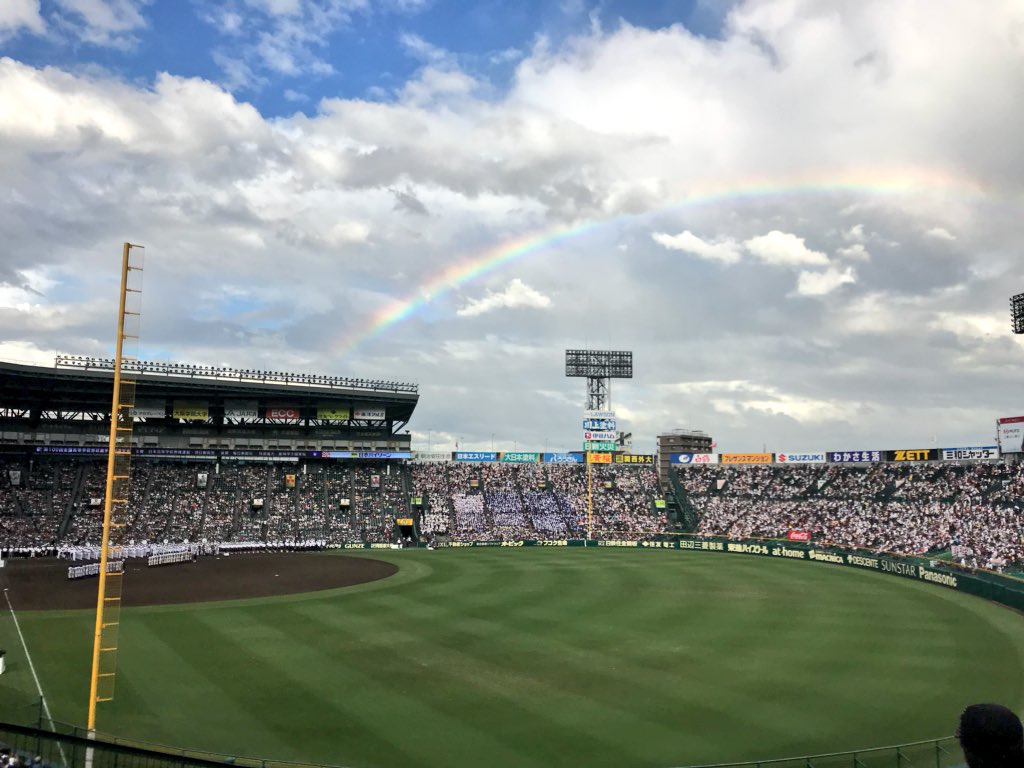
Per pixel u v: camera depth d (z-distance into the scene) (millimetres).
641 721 30328
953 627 47625
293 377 118000
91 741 22766
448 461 130750
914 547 83938
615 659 39969
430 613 53188
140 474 110500
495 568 80375
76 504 102125
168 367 106812
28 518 96750
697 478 130750
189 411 115438
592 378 131500
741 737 28500
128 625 48531
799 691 34125
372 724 30031
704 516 119750
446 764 26094
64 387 102250
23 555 87625
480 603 57438
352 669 38000
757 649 42031
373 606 56125
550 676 36781
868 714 30969
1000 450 98875
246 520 108438
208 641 44094
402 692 34219
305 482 119438
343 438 123062
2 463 105125
